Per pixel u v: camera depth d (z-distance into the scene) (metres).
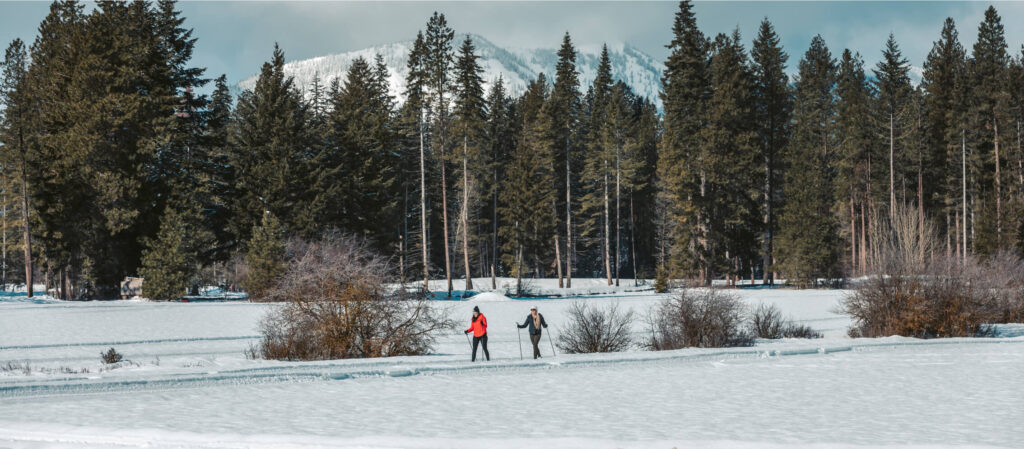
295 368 16.97
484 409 11.94
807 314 35.72
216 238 50.78
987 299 29.56
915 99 75.19
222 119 53.69
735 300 24.69
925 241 49.59
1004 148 64.88
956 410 11.74
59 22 54.88
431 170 74.31
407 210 76.12
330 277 21.69
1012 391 13.77
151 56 49.19
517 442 9.11
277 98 51.34
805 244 57.16
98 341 23.95
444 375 16.52
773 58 72.06
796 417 11.16
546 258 81.19
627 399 13.02
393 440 9.31
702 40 68.25
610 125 72.56
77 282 46.94
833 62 93.06
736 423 10.66
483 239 81.69
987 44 71.94
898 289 27.81
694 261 56.66
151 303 41.25
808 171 59.06
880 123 70.62
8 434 9.68
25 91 55.53
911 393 13.63
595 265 93.81
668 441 9.19
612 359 19.03
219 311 36.16
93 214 43.97
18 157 53.97
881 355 20.66
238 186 50.09
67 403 12.35
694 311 24.05
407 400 12.90
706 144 57.44
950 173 70.56
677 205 60.03
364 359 19.11
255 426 10.36
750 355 20.42
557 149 77.31
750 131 60.56
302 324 21.14
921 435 9.67
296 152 51.66
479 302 44.09
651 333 27.53
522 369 17.58
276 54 53.03
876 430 10.07
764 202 66.00
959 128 68.06
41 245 48.28
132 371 16.11
